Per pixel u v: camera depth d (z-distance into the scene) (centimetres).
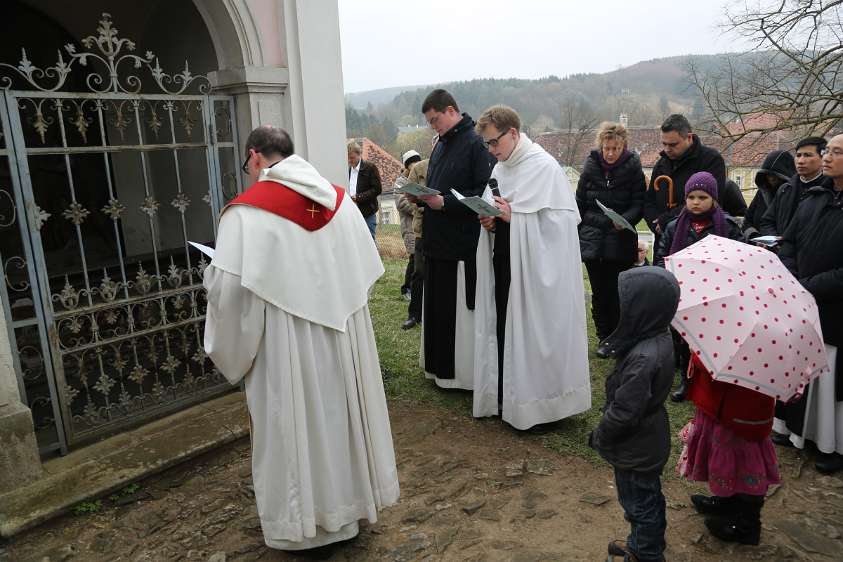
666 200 431
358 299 257
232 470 339
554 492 313
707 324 230
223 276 231
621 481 239
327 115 427
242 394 410
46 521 290
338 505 255
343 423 255
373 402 265
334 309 247
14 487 305
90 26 522
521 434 374
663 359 221
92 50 528
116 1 505
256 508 305
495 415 399
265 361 243
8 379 300
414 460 347
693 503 289
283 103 411
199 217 516
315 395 245
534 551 267
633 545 240
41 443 350
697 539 272
